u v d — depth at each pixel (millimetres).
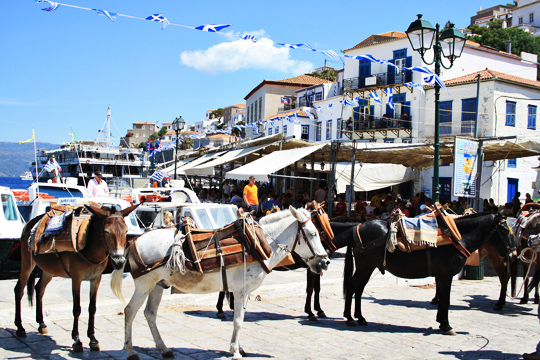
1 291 8617
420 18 11008
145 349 5930
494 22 70062
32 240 6215
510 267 8828
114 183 31875
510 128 27375
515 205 17219
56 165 14625
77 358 5535
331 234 7477
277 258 6070
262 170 15688
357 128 32938
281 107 48312
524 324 7668
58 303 7652
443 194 28188
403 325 7477
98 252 5727
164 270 5496
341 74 39719
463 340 6676
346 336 6758
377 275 10961
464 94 27922
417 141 29625
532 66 33812
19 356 5543
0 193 10594
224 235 5691
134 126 119000
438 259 7145
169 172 30750
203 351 5902
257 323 7383
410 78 30547
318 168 25453
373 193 27688
